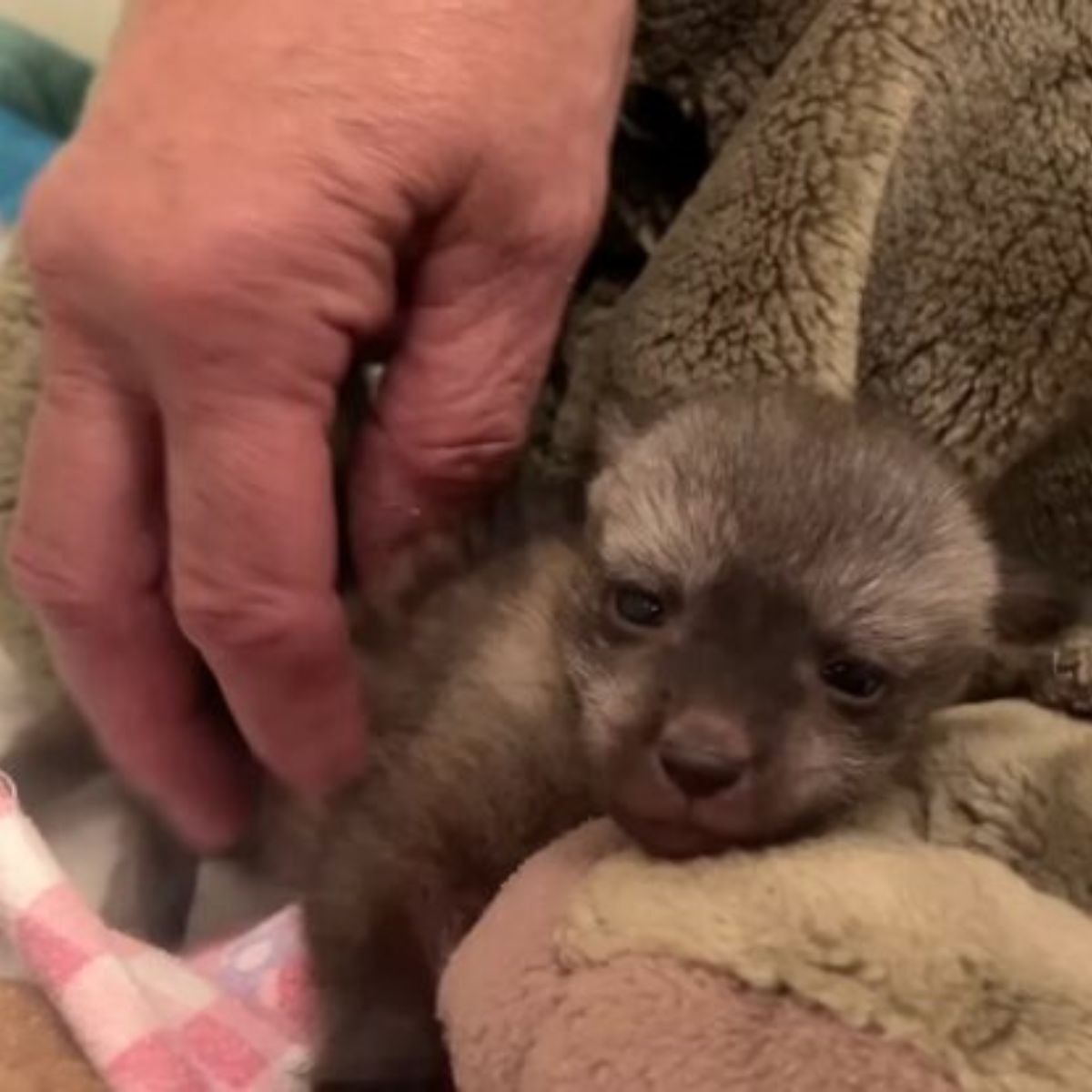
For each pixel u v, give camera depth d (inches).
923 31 7.5
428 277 7.0
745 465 7.2
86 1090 7.1
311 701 7.2
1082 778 6.6
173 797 8.1
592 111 7.1
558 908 5.6
